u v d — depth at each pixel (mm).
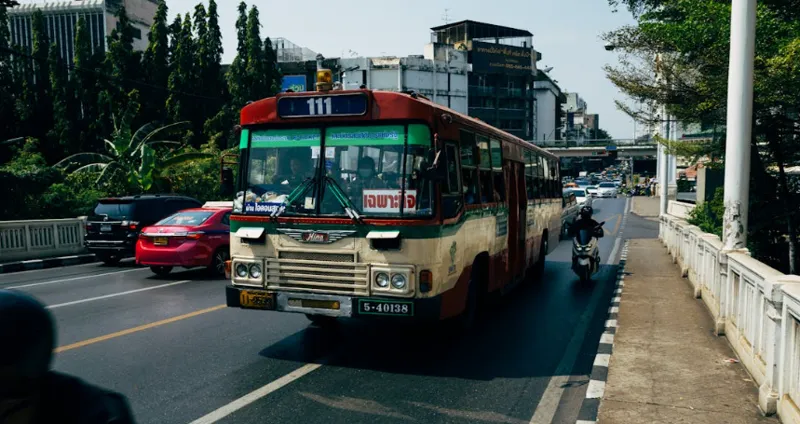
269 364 6453
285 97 6617
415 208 6137
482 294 8625
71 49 72438
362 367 6375
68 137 40250
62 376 1680
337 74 67438
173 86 41281
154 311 9234
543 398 5461
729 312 6953
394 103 6266
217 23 44594
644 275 12422
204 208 13438
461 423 4844
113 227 14672
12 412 1491
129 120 25156
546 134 90312
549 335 7961
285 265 6457
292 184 6551
